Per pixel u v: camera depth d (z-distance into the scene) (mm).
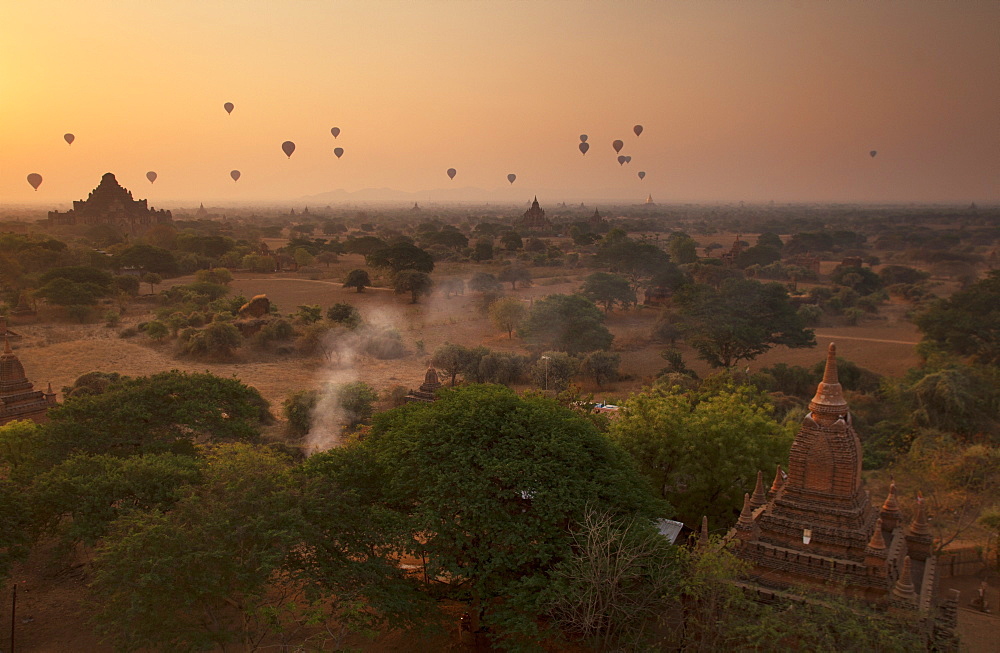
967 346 63844
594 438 22266
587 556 17719
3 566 19062
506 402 23188
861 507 18172
